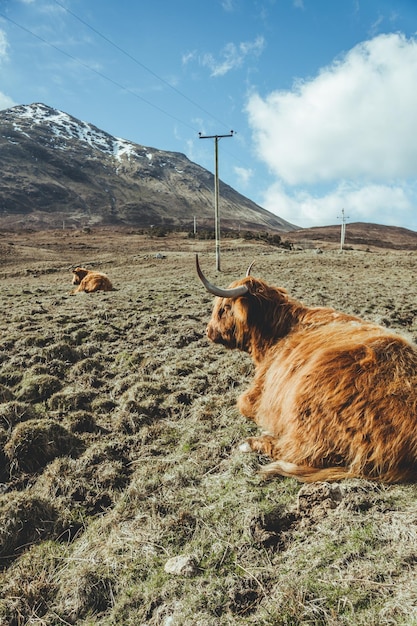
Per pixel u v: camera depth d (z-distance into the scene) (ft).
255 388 15.30
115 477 12.96
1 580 9.46
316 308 15.39
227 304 16.20
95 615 8.41
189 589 8.36
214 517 10.43
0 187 650.84
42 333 30.48
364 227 566.77
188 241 206.80
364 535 8.93
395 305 43.50
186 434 15.51
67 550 10.25
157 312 40.09
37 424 15.03
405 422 9.84
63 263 127.85
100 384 21.88
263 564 8.76
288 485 11.21
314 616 7.29
